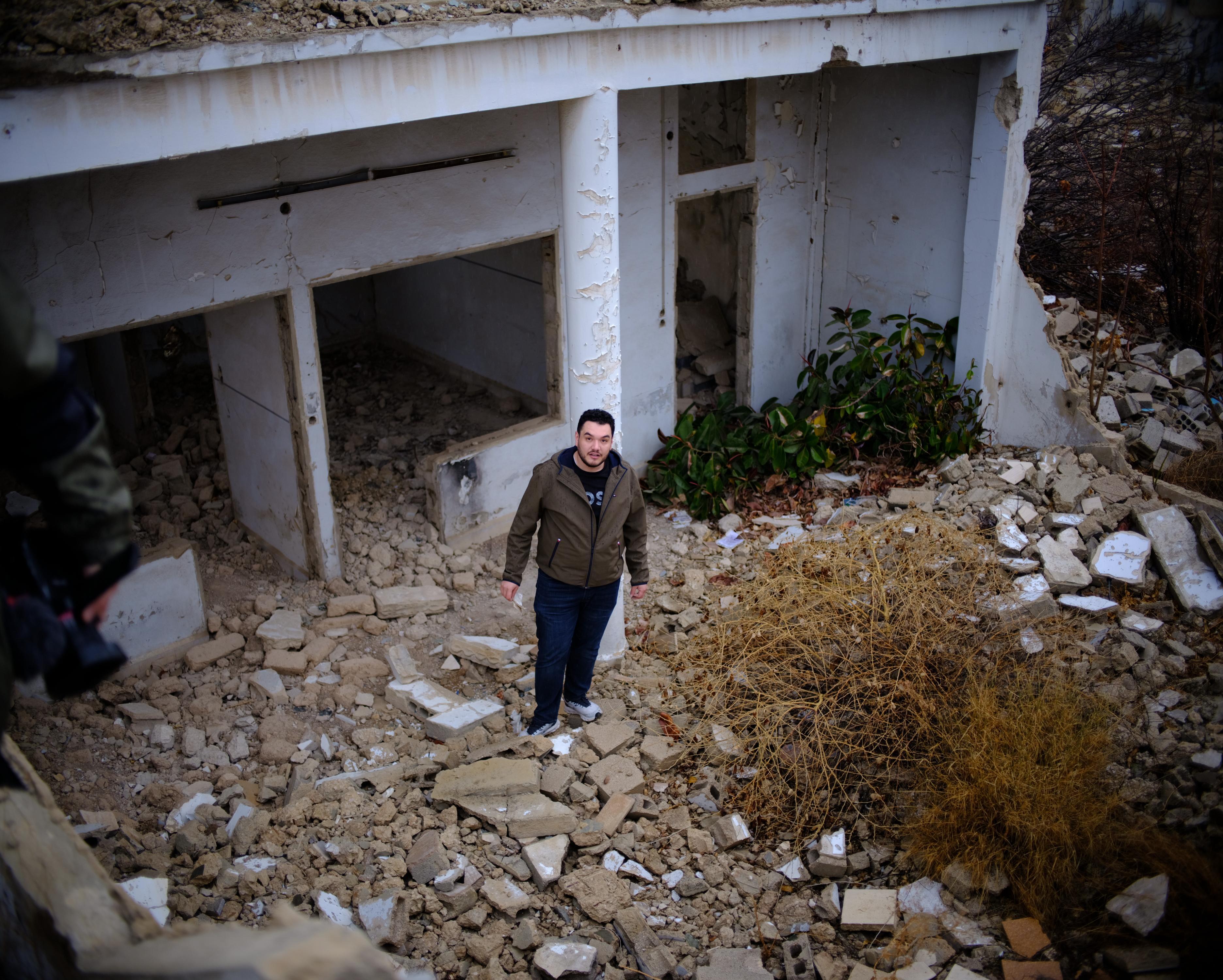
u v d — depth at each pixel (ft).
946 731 17.15
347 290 37.09
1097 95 42.27
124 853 15.33
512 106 15.74
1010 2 23.47
